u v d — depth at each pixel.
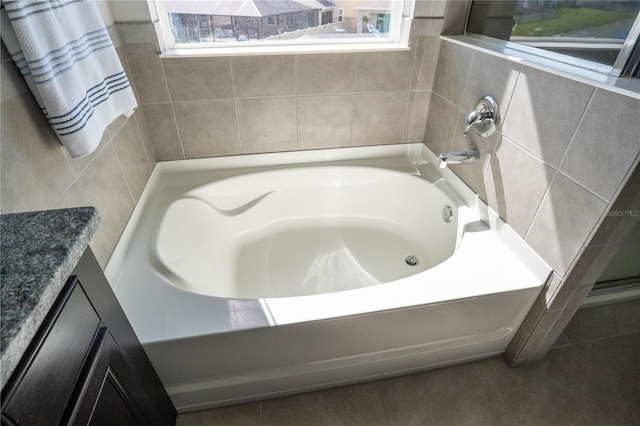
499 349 1.36
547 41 1.18
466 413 1.22
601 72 0.97
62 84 0.83
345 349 1.15
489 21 1.47
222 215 1.71
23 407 0.44
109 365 0.66
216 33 1.53
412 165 1.85
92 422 0.59
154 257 1.22
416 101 1.77
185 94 1.55
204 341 0.99
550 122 1.04
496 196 1.34
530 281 1.15
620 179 0.85
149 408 0.87
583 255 0.99
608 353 1.40
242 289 1.58
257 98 1.62
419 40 1.60
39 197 0.82
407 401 1.25
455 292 1.10
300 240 1.83
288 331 1.02
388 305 1.06
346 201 1.89
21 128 0.78
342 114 1.74
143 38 1.41
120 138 1.31
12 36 0.73
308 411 1.22
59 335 0.52
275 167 1.81
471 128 1.43
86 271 0.61
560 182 1.03
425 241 1.77
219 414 1.21
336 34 1.62
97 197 1.10
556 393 1.27
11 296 0.43
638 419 1.20
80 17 0.95
